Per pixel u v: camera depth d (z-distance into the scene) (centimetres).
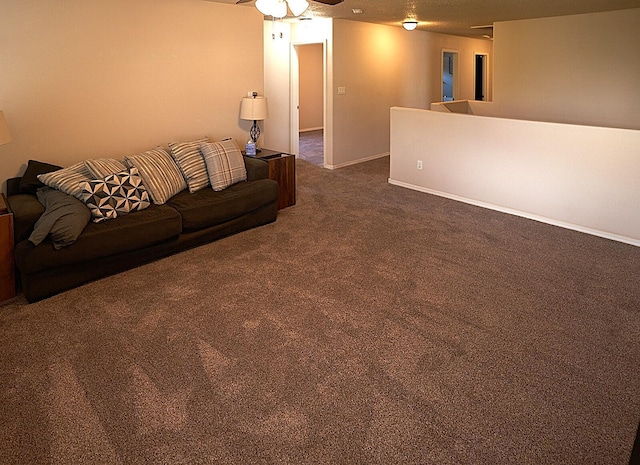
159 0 464
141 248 381
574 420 219
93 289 348
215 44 519
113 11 435
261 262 396
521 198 516
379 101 814
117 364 260
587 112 670
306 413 223
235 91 550
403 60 848
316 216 519
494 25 739
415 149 617
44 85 407
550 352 271
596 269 382
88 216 354
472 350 273
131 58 455
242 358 265
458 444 205
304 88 1141
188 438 208
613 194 441
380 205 559
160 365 259
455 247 429
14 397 234
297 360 263
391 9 596
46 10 397
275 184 493
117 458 198
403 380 246
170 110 495
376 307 321
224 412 224
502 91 752
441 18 691
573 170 466
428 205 560
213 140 541
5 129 346
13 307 323
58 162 428
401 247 429
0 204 342
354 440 207
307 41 741
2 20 377
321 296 337
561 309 319
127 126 466
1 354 269
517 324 300
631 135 422
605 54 636
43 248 322
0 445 204
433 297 335
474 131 545
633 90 623
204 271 379
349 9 596
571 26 658
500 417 221
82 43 421
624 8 595
